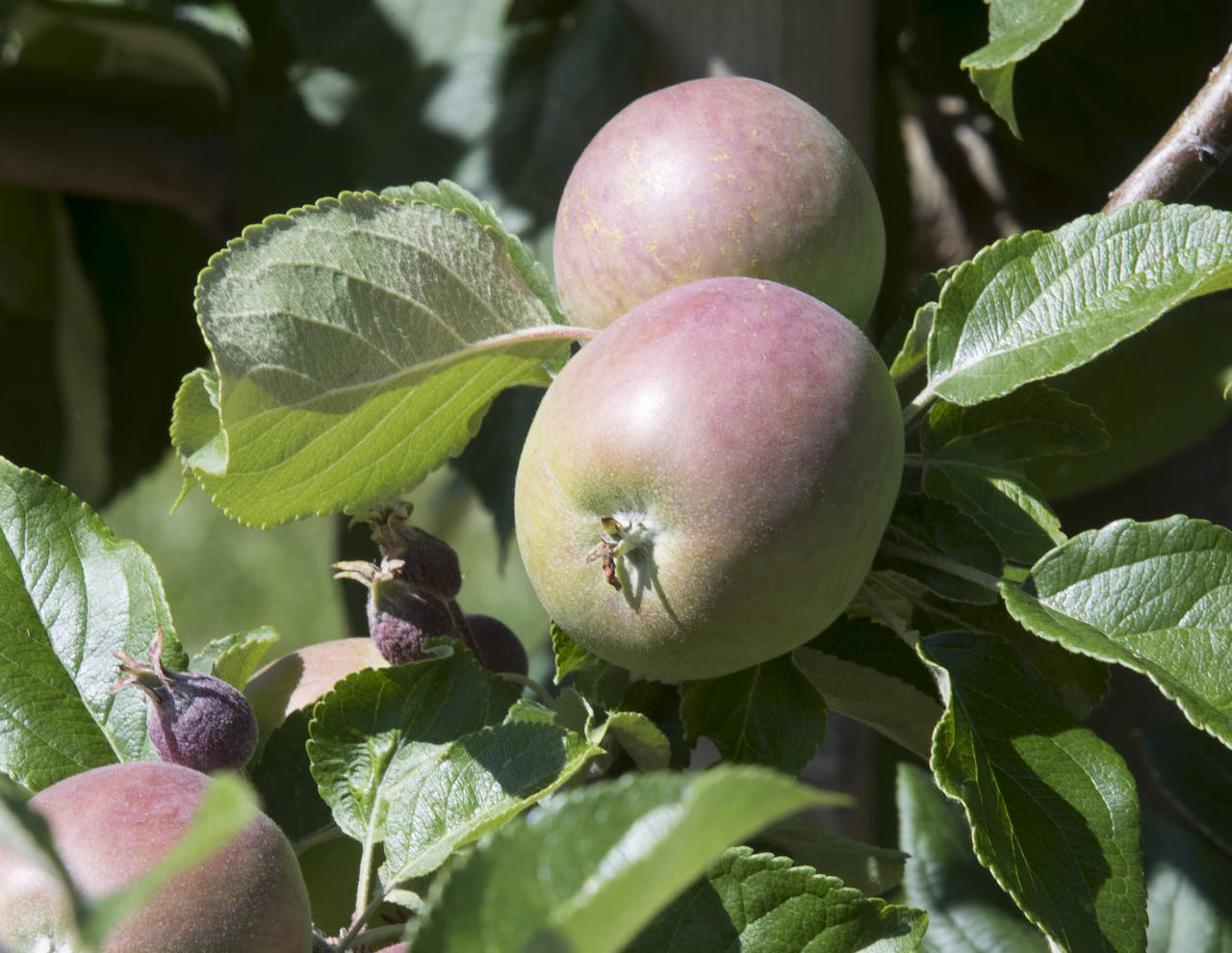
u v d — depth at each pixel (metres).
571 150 0.97
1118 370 0.92
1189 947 0.81
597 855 0.61
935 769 0.68
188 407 0.73
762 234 0.71
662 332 0.69
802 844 0.75
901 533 0.71
